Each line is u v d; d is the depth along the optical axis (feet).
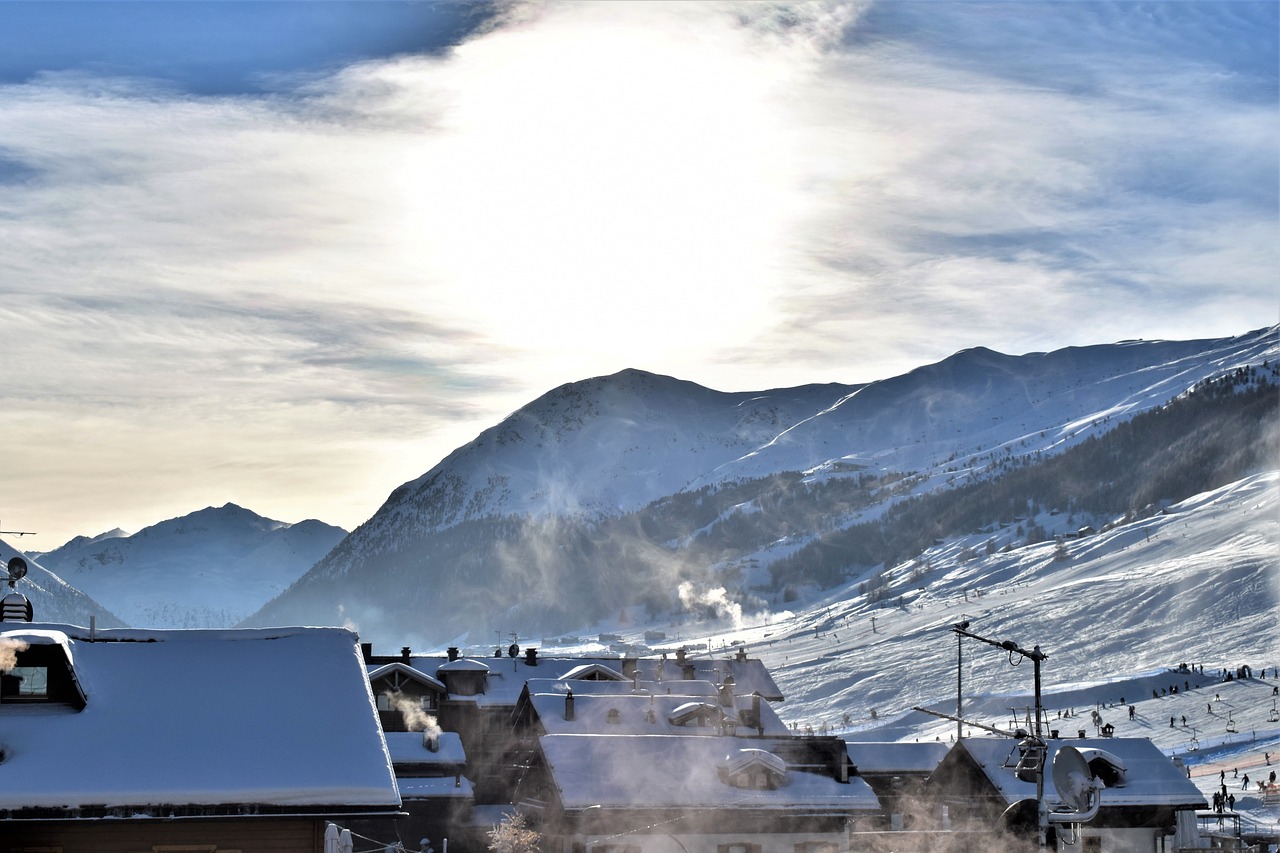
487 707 333.62
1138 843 256.11
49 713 141.18
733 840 231.91
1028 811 133.49
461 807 268.41
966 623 133.90
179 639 153.38
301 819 138.10
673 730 294.46
